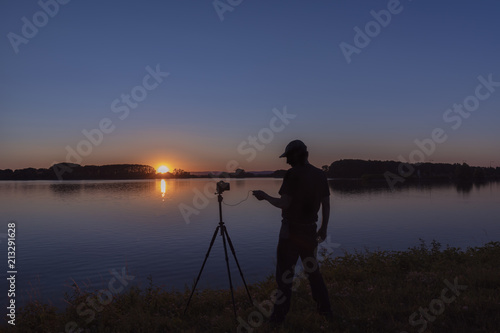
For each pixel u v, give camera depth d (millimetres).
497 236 25844
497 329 3996
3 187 171375
